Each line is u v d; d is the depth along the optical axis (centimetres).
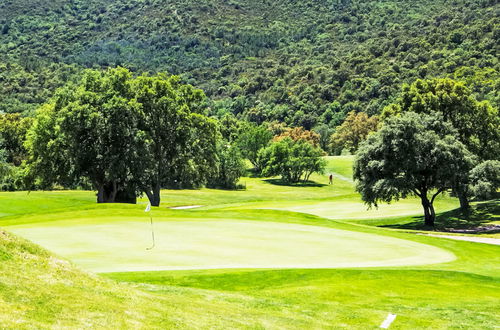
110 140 5397
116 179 5428
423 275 1766
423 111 5775
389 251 2305
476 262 2188
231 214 3516
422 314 1370
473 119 5825
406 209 6216
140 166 5309
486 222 5056
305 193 10669
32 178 5891
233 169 10975
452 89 5816
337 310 1373
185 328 957
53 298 896
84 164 5491
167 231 2641
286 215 3647
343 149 16900
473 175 4809
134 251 2064
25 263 1007
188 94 6141
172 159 5884
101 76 5962
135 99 5375
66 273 1048
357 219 5550
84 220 3025
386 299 1499
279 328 1127
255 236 2566
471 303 1491
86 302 931
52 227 2722
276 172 12181
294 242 2430
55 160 5628
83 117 5197
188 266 1806
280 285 1590
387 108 6081
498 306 1470
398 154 4747
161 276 1599
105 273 1608
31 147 5766
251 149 14000
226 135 15975
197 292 1382
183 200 8588
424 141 4725
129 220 3036
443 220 5384
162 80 5762
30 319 773
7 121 11531
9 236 1089
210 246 2241
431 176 5028
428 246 2508
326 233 2772
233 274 1658
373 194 4947
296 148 12200
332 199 7369
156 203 5725
